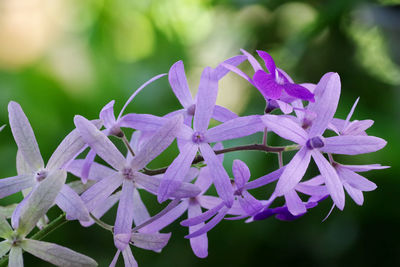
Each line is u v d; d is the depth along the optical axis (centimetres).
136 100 61
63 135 58
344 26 57
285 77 30
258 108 57
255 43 63
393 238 51
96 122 30
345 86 58
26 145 30
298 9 62
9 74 62
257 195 52
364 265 52
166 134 29
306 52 58
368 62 59
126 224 30
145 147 29
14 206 32
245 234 53
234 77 63
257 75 30
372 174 51
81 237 52
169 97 63
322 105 29
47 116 58
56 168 30
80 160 31
